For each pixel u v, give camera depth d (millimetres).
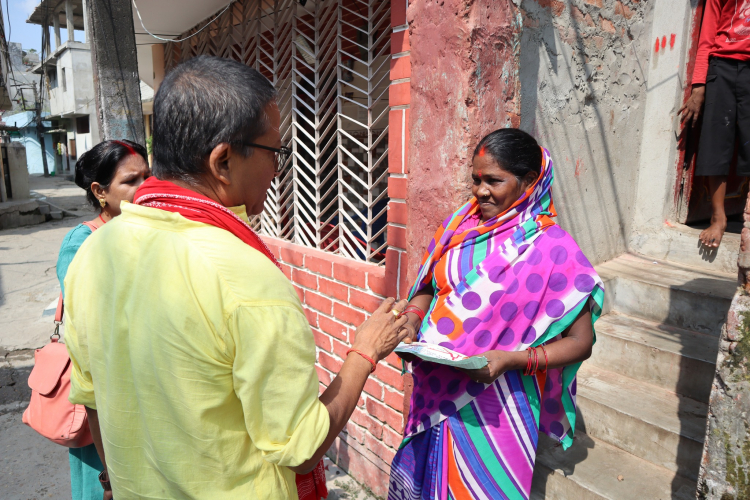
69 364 1764
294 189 3418
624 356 2361
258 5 3518
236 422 948
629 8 2689
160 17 4223
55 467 3068
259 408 900
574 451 2072
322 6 3072
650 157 2994
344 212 3002
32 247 9500
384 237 3041
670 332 2432
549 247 1562
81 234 1933
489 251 1635
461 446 1591
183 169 961
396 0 2225
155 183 990
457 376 1614
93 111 24109
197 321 870
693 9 2783
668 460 1937
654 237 3020
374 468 2773
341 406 1034
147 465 1001
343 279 2781
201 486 937
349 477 2973
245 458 961
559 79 2357
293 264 3213
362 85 3221
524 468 1622
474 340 1578
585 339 1557
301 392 918
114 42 3494
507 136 1562
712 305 2367
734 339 1327
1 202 12039
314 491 1222
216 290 875
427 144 2066
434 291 1857
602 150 2719
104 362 1005
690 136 2988
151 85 6527
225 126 919
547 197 1650
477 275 1596
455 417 1604
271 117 1000
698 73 2678
